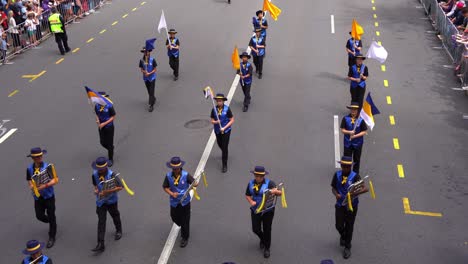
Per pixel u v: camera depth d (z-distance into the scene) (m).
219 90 17.91
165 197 12.01
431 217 11.15
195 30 24.44
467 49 17.64
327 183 12.42
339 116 15.91
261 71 18.81
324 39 22.98
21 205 11.94
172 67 18.69
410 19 25.81
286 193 12.04
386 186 12.30
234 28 24.55
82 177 12.94
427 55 21.00
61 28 21.59
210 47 22.16
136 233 10.77
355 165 12.29
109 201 10.05
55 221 10.48
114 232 10.81
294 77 18.98
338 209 9.61
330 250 10.18
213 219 11.16
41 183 9.95
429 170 12.96
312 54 21.25
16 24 22.86
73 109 16.89
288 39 23.09
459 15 21.20
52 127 15.66
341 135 14.75
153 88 16.31
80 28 25.69
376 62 20.31
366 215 11.23
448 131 14.93
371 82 18.53
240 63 15.90
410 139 14.49
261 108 16.50
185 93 17.75
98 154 14.05
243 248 10.29
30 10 23.41
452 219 11.07
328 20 25.64
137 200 11.88
